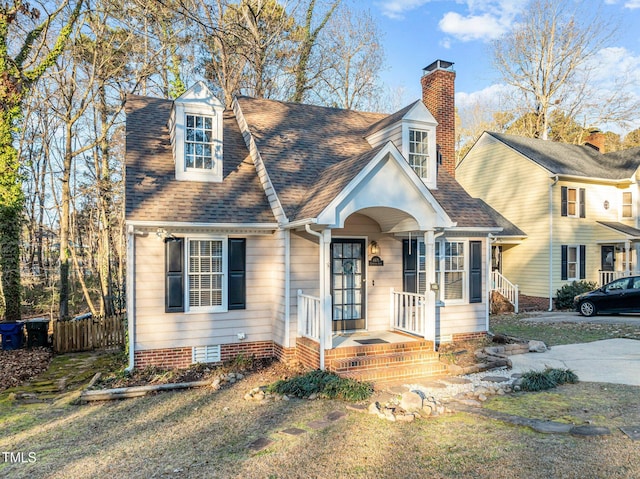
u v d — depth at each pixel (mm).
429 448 5102
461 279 11336
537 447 5016
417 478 4402
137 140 10680
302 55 22453
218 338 9477
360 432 5648
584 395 6980
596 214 20812
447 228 9281
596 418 5910
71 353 11812
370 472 4555
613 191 21391
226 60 20391
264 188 10438
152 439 5672
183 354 9188
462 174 25203
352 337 9680
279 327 9594
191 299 9305
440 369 8570
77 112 16766
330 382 7395
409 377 8297
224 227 9250
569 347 10719
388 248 10789
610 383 7633
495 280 19172
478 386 7562
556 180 19219
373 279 10609
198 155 10250
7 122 13008
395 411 6250
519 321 15414
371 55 28469
